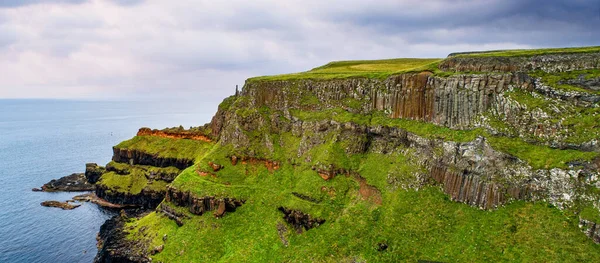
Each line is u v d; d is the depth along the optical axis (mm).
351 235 102438
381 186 111938
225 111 188375
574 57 100250
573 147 88375
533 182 89500
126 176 190750
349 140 129500
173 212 135500
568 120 92062
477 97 106750
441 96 113375
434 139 109875
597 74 94062
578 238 78938
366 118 131625
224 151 150750
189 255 115688
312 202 118438
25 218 164875
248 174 142250
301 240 110500
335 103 143125
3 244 139875
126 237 134875
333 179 123312
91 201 185875
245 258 110000
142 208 175250
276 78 169625
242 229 121375
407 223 99312
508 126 99875
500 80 104750
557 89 96875
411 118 121750
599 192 80562
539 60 103875
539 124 95312
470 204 96625
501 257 83125
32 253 133375
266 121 156750
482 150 99438
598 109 89562
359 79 139875
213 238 119938
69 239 144375
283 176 136250
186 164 182125
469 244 88438
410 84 122125
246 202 129750
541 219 84938
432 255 89750
